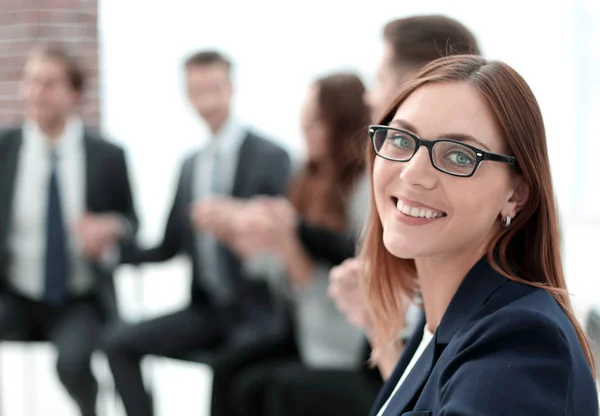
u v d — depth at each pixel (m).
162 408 3.16
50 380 3.52
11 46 3.19
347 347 2.29
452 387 0.86
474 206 0.96
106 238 2.88
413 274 1.25
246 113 3.60
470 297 1.00
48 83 2.87
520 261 1.04
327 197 2.31
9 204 2.89
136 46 3.50
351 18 3.50
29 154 2.94
